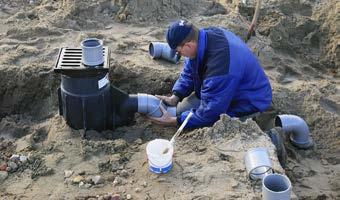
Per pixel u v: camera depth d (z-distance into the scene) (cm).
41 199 361
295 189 438
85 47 407
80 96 424
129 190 366
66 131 438
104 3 646
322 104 539
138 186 369
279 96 533
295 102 534
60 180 379
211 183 368
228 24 641
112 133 455
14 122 494
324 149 488
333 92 566
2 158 416
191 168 382
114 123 454
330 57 646
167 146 376
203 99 429
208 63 423
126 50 569
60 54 434
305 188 439
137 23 638
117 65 524
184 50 427
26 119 505
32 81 511
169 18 659
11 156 413
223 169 379
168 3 668
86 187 371
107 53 443
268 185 340
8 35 586
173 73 521
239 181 368
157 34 614
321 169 464
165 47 541
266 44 636
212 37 427
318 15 686
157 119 454
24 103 514
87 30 616
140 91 519
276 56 620
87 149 407
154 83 517
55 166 394
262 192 342
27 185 376
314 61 646
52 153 410
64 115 442
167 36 428
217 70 417
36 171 389
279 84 564
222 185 366
